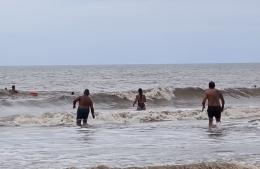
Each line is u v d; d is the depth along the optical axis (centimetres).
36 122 3070
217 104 2794
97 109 4300
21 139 2272
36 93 5075
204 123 3034
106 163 1608
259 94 5769
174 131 2583
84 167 1504
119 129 2708
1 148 1977
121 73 16138
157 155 1773
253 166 1465
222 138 2264
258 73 15962
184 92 5359
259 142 2120
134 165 1561
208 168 1414
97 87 7850
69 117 3192
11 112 3891
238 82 9875
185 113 3500
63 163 1616
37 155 1791
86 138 2300
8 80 10619
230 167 1426
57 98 4462
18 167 1545
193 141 2162
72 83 9238
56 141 2192
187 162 1616
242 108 3862
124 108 4438
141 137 2327
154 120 3275
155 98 5094
